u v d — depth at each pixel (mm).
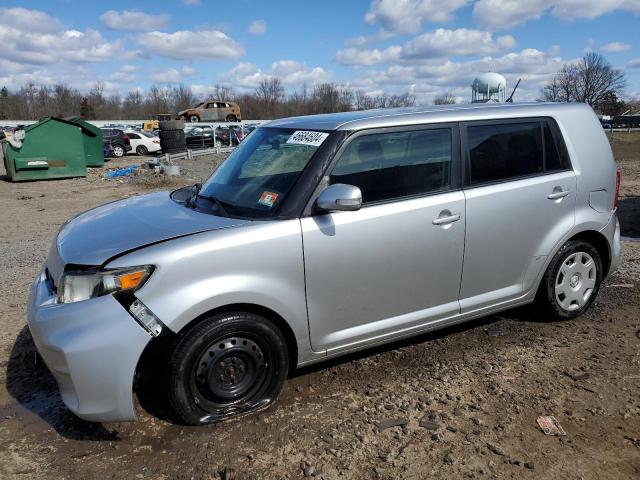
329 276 3418
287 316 3316
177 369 3088
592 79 69000
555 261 4395
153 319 2963
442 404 3457
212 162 23984
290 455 2988
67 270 3131
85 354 2902
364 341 3666
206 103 48219
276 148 3861
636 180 16969
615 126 65625
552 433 3146
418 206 3674
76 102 84625
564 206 4328
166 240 3139
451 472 2842
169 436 3166
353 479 2803
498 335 4434
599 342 4293
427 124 3814
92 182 19266
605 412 3355
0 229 10555
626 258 6613
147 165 21875
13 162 19156
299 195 3383
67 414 3455
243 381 3316
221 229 3219
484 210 3928
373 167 3609
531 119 4258
